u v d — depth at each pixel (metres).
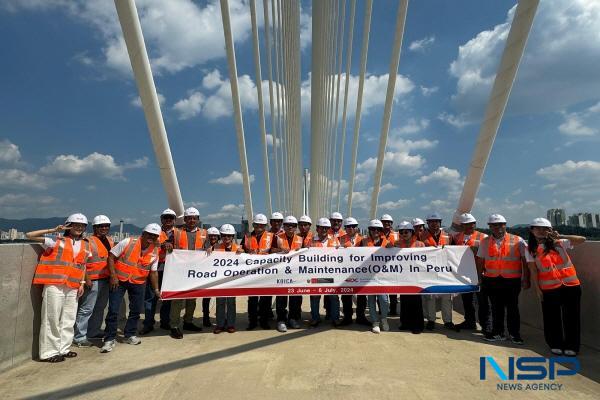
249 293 7.52
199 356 5.89
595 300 6.20
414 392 4.52
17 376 5.06
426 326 7.73
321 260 7.70
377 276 7.62
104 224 6.96
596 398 4.39
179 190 10.74
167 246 7.45
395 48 14.59
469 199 10.53
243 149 15.16
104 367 5.42
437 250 7.70
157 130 9.62
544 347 6.33
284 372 5.16
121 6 7.93
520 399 4.36
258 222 7.88
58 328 5.75
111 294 6.37
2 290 5.20
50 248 5.84
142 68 8.71
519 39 8.33
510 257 6.63
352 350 6.14
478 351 6.10
